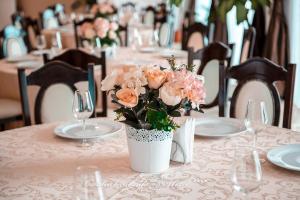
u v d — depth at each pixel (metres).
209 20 2.43
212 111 3.33
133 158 1.51
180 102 1.43
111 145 1.80
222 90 2.41
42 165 1.59
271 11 4.88
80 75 2.44
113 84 1.45
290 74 2.23
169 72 1.42
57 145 1.81
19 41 4.60
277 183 1.41
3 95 3.58
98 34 3.73
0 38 4.66
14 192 1.37
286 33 4.85
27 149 1.76
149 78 1.39
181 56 3.96
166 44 5.45
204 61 3.30
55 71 2.41
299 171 1.48
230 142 1.82
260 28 5.15
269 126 2.03
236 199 1.29
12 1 9.38
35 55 4.13
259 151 1.70
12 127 3.82
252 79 2.36
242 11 1.97
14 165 1.59
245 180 1.16
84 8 9.02
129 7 8.17
